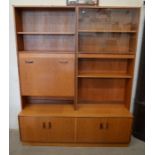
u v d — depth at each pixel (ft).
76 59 7.38
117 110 8.08
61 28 7.90
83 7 6.91
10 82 8.55
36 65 7.45
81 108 8.23
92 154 7.48
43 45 8.12
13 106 8.90
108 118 7.55
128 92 8.07
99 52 7.70
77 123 7.60
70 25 7.85
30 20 7.81
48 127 7.67
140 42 7.91
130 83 7.80
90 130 7.71
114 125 7.64
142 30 7.74
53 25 7.87
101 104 8.70
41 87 7.70
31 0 7.63
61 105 8.54
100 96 8.79
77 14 6.91
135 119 8.57
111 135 7.77
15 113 9.01
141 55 7.85
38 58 7.37
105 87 8.66
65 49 8.14
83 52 7.61
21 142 8.05
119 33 7.82
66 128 7.68
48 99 8.73
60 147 7.91
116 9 7.39
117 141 7.87
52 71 7.51
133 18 7.49
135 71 8.30
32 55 7.35
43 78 7.59
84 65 8.38
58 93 7.76
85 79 8.50
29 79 7.61
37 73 7.53
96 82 8.57
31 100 8.75
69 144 7.97
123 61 8.30
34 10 7.68
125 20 7.67
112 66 8.38
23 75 7.57
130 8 7.11
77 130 7.70
